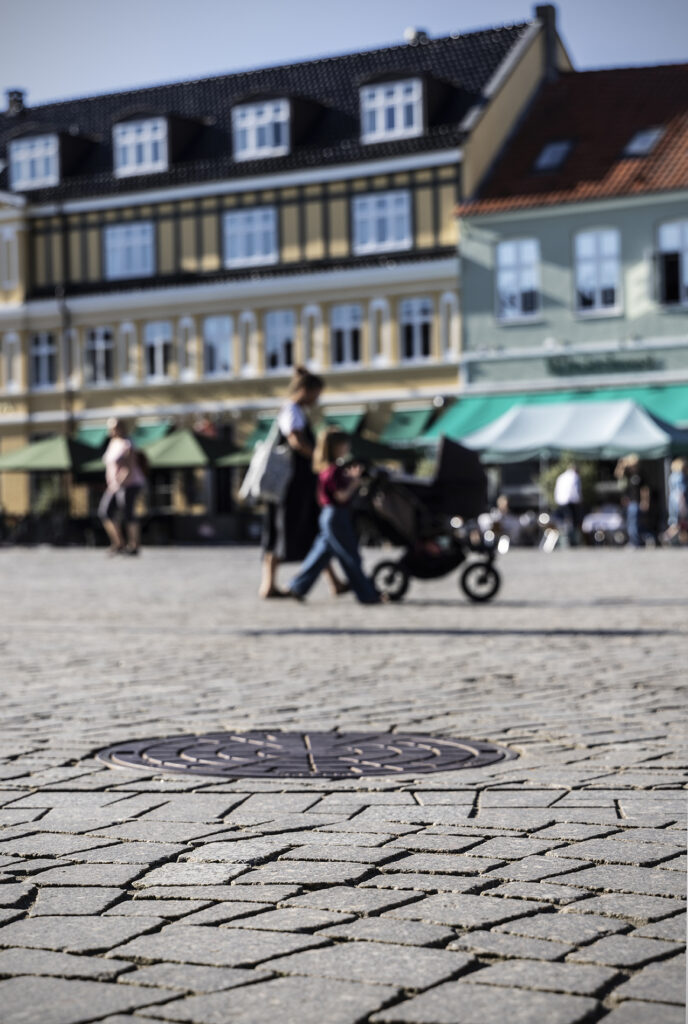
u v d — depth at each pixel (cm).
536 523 3312
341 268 4181
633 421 3562
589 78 4278
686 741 618
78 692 784
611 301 3912
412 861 405
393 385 4172
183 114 4616
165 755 580
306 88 4444
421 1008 281
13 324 4684
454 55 4325
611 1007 283
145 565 2481
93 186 4522
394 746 605
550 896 366
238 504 4353
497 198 4003
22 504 4600
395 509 1502
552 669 896
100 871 396
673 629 1168
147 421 4512
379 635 1134
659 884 377
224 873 393
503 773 541
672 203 3822
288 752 588
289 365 4316
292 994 290
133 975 304
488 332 4038
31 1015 279
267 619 1300
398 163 4112
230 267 4366
